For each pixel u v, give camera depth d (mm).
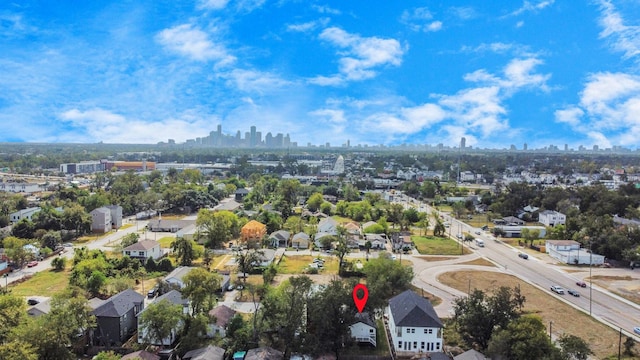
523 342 57594
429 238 153750
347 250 113750
